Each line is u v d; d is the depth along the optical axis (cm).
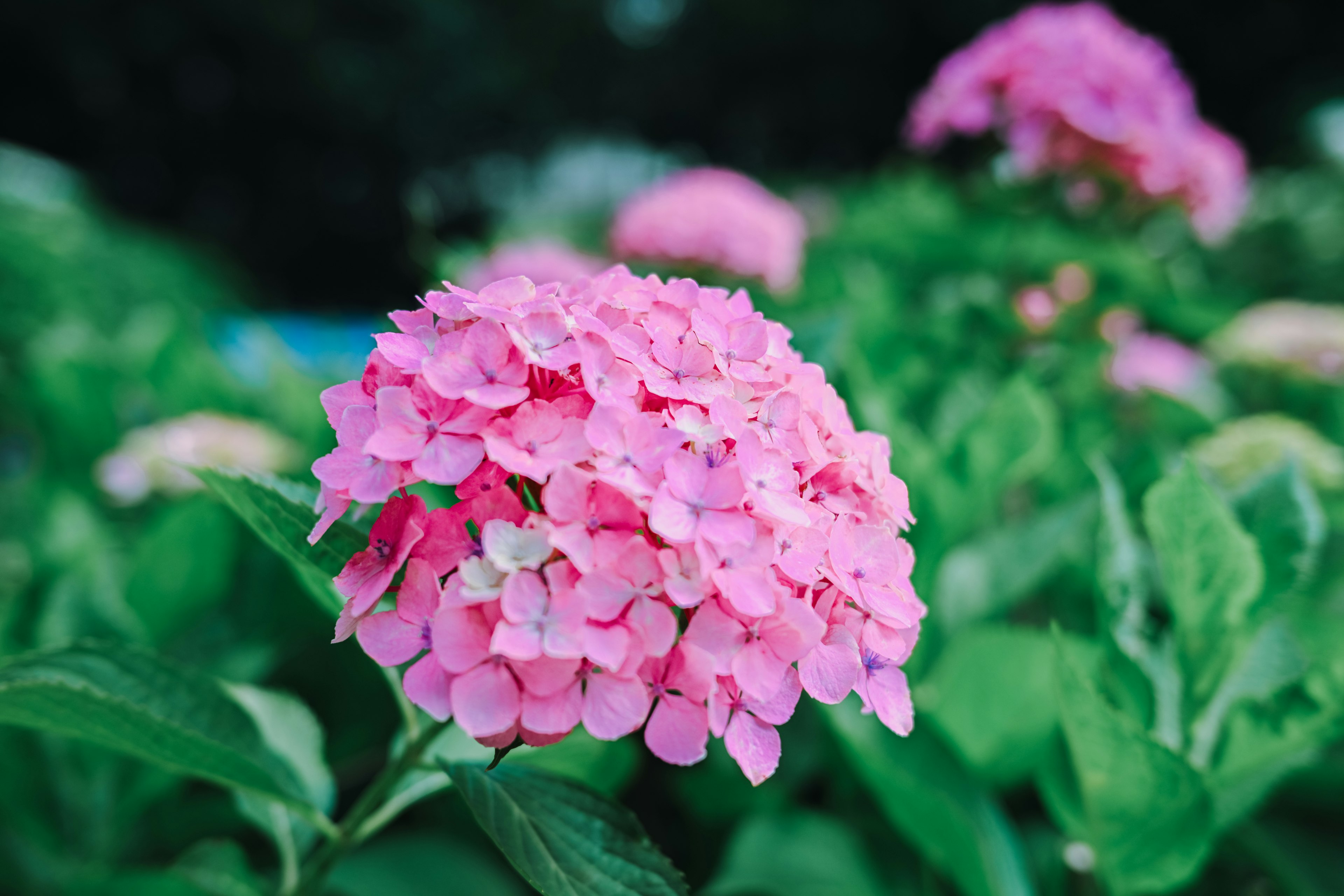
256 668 51
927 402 71
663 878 32
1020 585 52
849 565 31
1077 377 76
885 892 47
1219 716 43
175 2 436
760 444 30
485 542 28
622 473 29
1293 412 85
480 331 30
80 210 204
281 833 40
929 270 91
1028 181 80
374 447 29
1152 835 39
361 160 520
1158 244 112
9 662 35
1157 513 41
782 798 51
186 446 71
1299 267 162
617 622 28
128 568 56
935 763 45
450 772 34
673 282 35
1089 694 36
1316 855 48
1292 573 42
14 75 435
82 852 49
